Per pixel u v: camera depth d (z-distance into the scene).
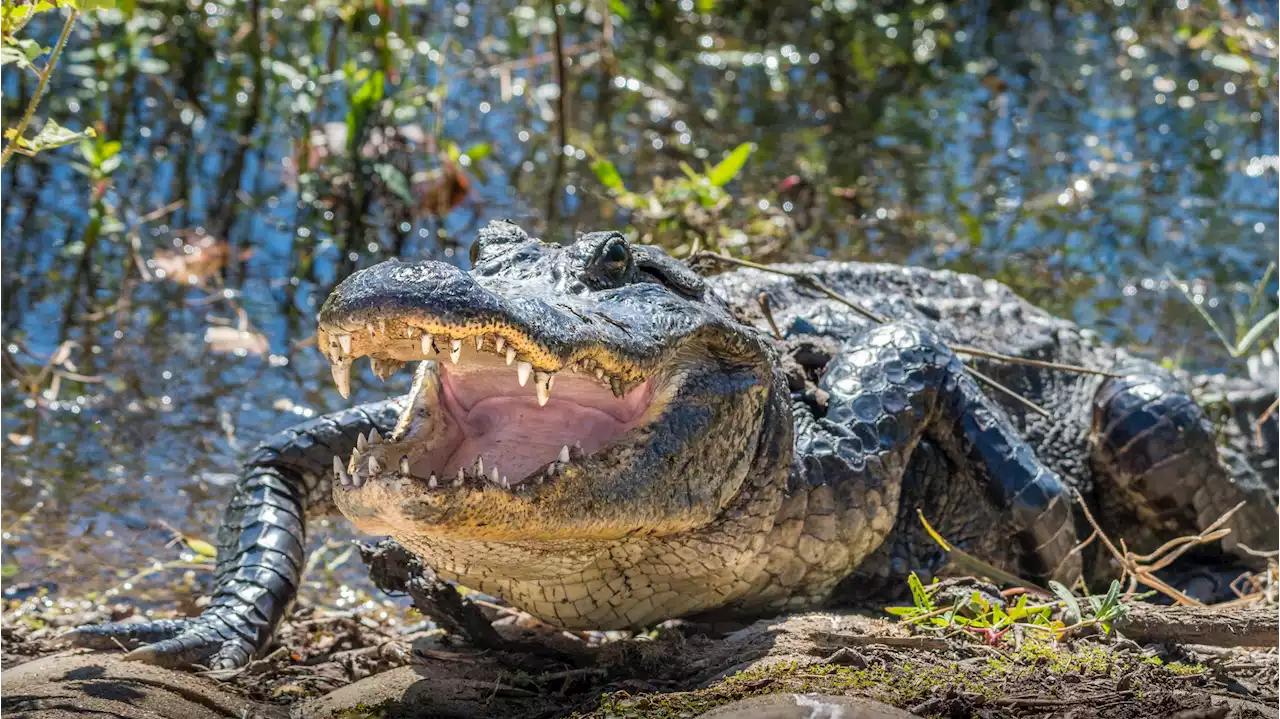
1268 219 11.42
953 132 13.03
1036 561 6.51
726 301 6.29
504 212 10.85
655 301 5.26
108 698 4.59
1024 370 7.67
